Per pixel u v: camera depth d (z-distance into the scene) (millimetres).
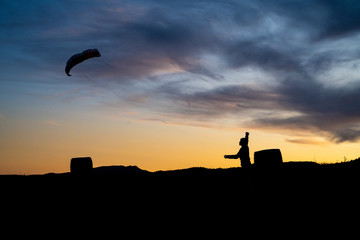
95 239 9031
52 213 11289
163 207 11836
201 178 15508
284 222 9180
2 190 13805
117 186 14250
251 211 10344
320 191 11422
